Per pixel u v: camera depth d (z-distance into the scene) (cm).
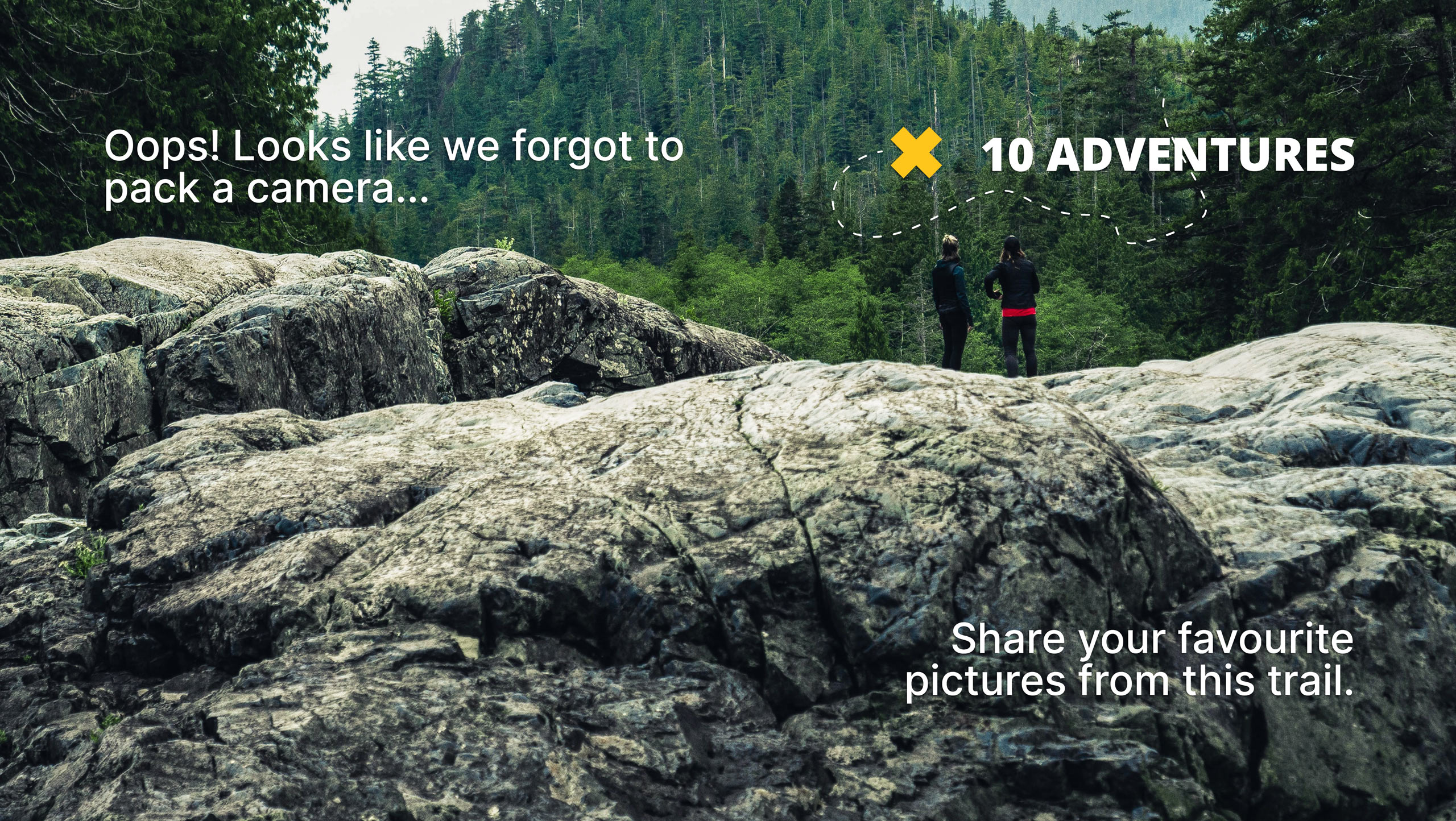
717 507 477
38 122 1969
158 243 1289
